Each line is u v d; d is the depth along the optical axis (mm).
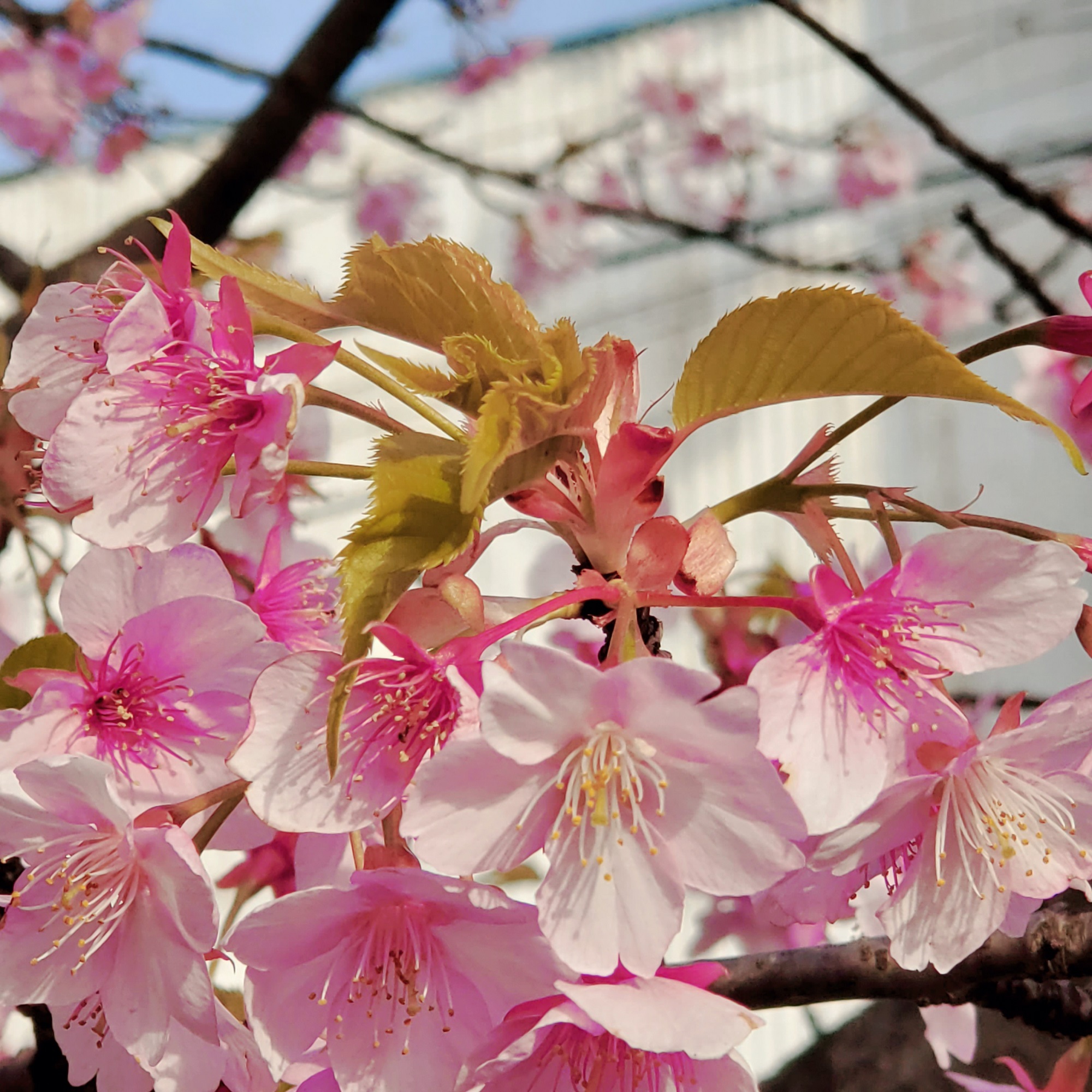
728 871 134
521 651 132
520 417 140
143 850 147
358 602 134
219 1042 142
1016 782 146
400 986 144
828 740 139
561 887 135
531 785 137
